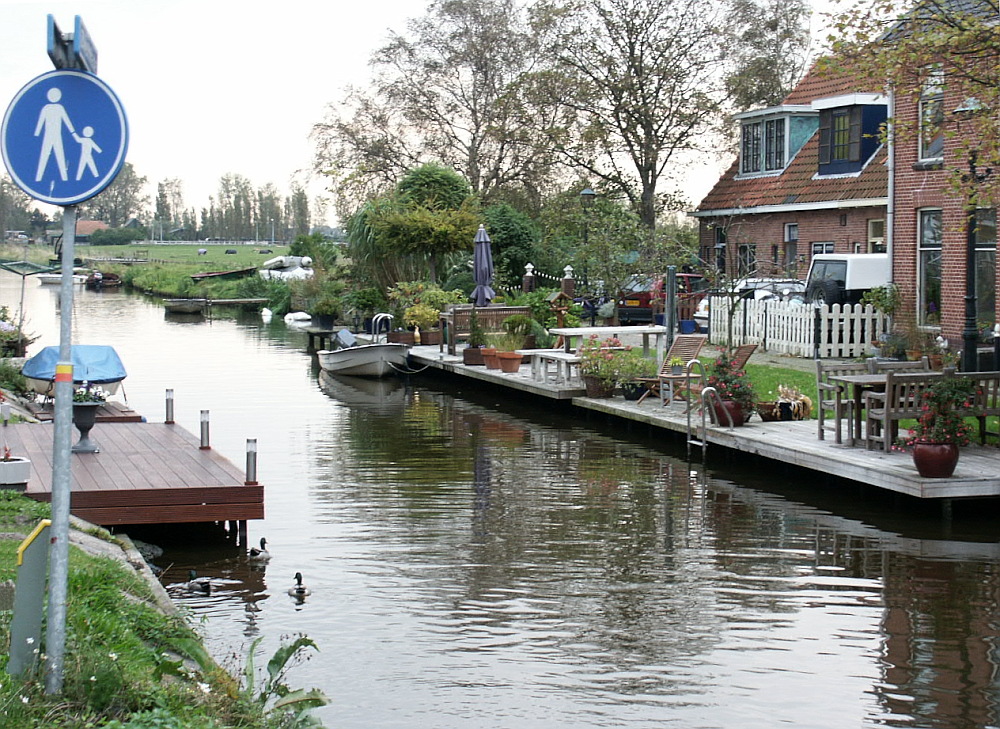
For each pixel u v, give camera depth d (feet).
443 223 119.96
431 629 30.66
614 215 122.42
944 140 74.23
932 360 63.05
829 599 33.30
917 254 78.54
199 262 324.39
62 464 18.12
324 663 28.07
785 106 115.14
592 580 35.27
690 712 25.03
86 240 465.47
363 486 50.21
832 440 50.37
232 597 33.81
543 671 27.50
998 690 26.37
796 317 83.25
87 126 17.44
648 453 57.88
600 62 138.31
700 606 32.65
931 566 36.73
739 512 44.45
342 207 159.63
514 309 95.76
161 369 102.83
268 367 104.88
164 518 39.19
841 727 24.31
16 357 95.81
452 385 90.74
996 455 45.93
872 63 52.49
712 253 125.59
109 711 18.45
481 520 43.45
